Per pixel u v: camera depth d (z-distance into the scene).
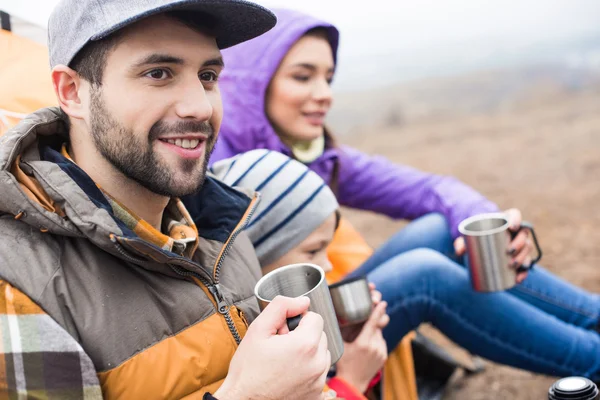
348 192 2.77
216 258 1.58
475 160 6.09
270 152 2.14
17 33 2.17
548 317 2.16
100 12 1.36
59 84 1.44
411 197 2.72
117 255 1.38
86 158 1.47
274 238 2.03
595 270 3.43
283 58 2.46
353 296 1.83
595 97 8.35
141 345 1.38
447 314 2.10
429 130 7.70
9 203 1.33
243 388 1.33
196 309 1.46
